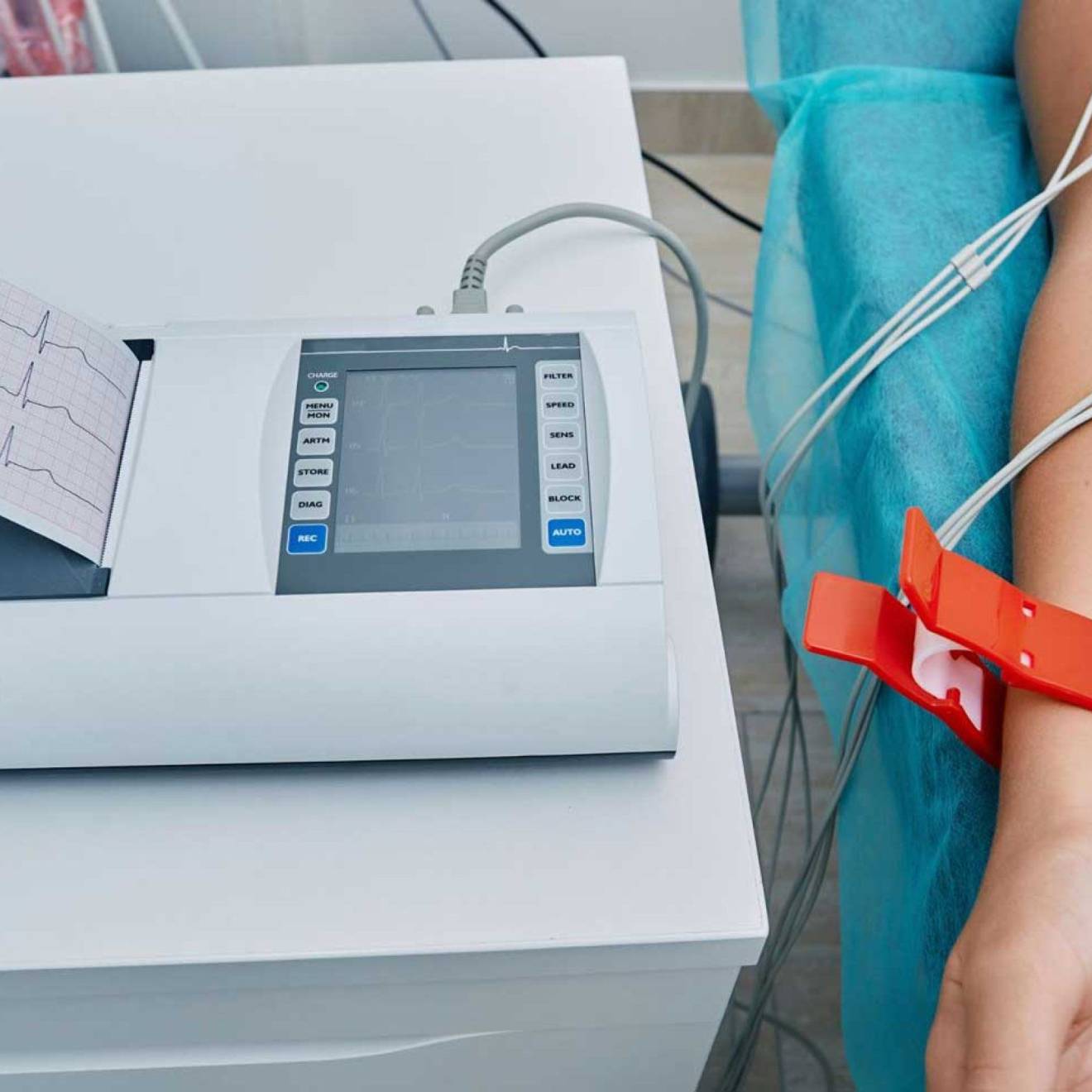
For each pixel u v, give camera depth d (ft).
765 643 3.41
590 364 1.33
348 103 1.98
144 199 1.80
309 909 1.13
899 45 2.37
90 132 1.92
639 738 1.17
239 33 3.46
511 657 1.16
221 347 1.33
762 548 3.64
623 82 2.04
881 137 2.22
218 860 1.16
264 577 1.18
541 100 2.00
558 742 1.16
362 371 1.33
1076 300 1.69
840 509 2.07
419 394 1.31
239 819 1.19
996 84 2.35
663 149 4.65
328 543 1.20
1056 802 1.22
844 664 1.90
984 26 2.35
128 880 1.15
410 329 1.36
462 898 1.14
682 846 1.17
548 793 1.21
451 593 1.17
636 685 1.16
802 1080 2.67
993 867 1.21
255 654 1.15
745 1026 2.44
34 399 1.19
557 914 1.13
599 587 1.18
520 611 1.17
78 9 2.96
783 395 2.41
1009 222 1.84
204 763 1.17
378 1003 1.23
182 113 1.96
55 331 1.25
